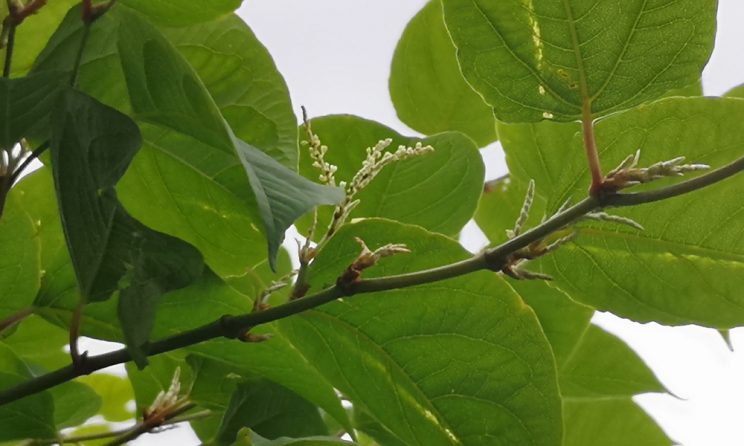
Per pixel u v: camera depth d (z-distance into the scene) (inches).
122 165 23.5
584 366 31.3
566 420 31.6
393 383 27.1
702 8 25.4
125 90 26.2
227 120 27.2
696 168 24.5
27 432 27.5
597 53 25.8
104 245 24.0
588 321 30.0
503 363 26.7
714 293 27.3
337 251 26.5
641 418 31.5
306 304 25.3
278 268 30.4
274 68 27.4
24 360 29.2
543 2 25.7
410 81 31.5
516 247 25.0
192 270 24.3
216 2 25.6
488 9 25.9
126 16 24.1
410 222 30.2
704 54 25.7
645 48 25.7
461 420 27.0
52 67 25.3
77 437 28.0
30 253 27.3
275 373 27.6
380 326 26.9
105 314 27.5
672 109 26.8
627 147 27.0
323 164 25.8
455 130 31.6
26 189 28.5
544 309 30.0
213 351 27.5
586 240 27.4
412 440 27.2
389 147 29.7
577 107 26.2
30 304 27.5
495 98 26.5
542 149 30.1
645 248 27.3
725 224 26.9
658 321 27.8
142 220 28.0
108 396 33.6
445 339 26.8
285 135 27.3
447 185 30.0
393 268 26.6
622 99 26.0
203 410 29.3
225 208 27.5
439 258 26.6
